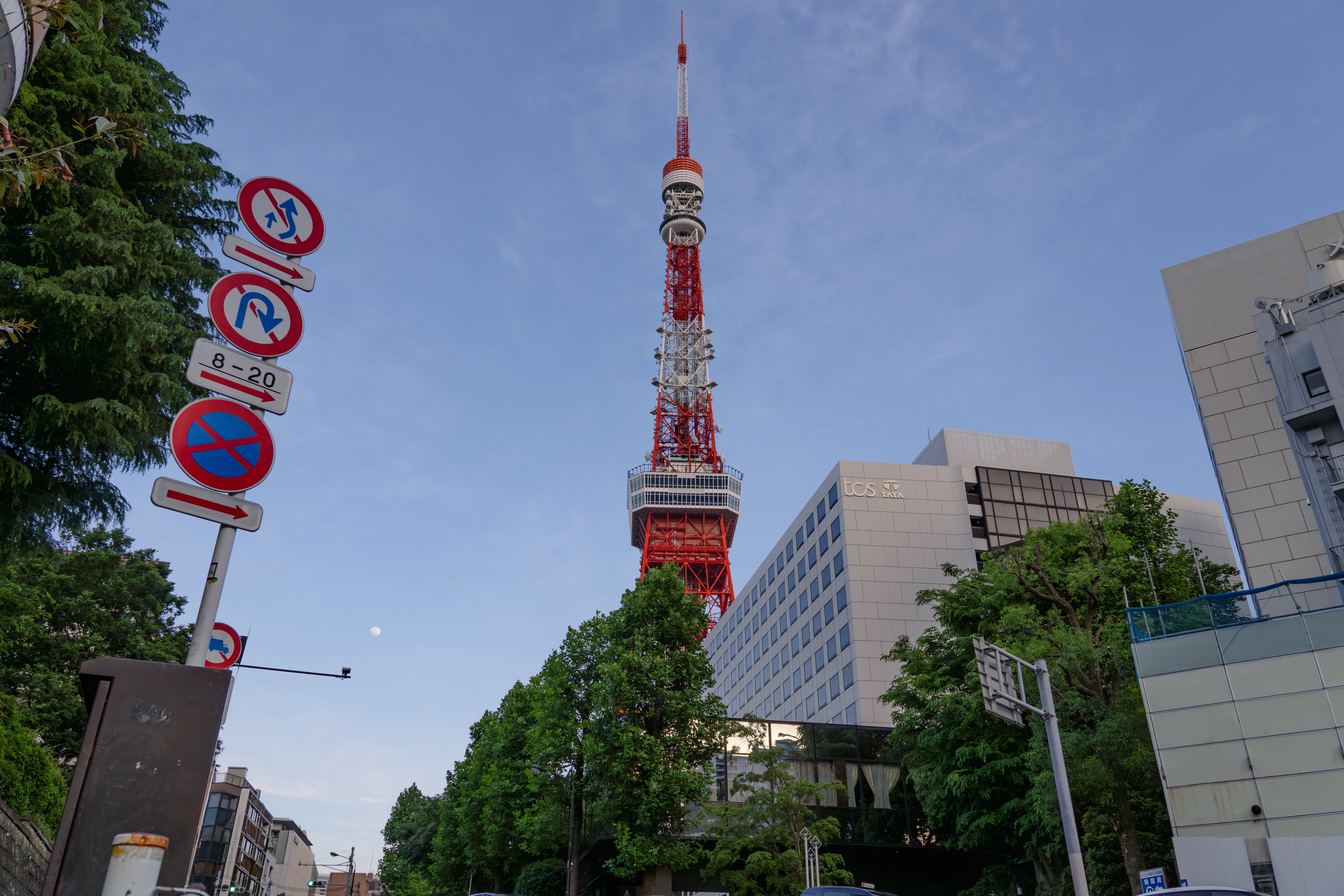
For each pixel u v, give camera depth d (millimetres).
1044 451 93750
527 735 45969
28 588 39406
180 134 23000
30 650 40250
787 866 38438
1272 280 55469
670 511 147375
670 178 178125
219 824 100750
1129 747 29328
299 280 7695
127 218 18609
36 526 19391
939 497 84000
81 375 18531
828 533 85250
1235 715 28984
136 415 18047
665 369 162500
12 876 21328
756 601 104062
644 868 36188
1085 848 34188
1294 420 46594
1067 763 29469
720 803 44156
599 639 41312
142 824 4668
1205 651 30141
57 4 9766
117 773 4734
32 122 17312
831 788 50750
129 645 43531
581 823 42031
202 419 6668
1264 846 26609
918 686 41250
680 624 39844
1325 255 54125
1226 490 53688
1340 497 44656
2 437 18484
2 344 10352
